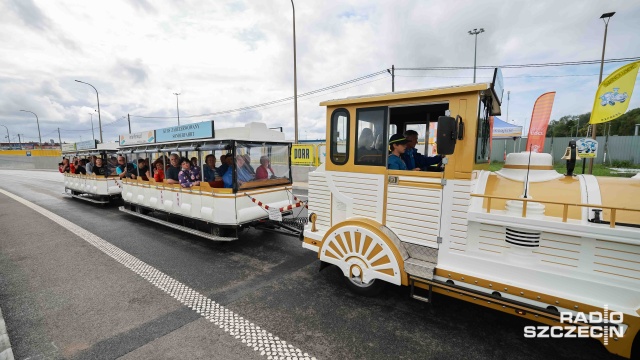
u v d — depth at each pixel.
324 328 2.96
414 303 3.42
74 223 7.81
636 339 2.24
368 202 3.43
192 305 3.47
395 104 3.13
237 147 5.39
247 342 2.77
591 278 2.36
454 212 2.86
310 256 5.12
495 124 11.12
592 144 5.52
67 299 3.65
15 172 32.19
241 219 5.34
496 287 2.64
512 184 2.98
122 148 8.56
